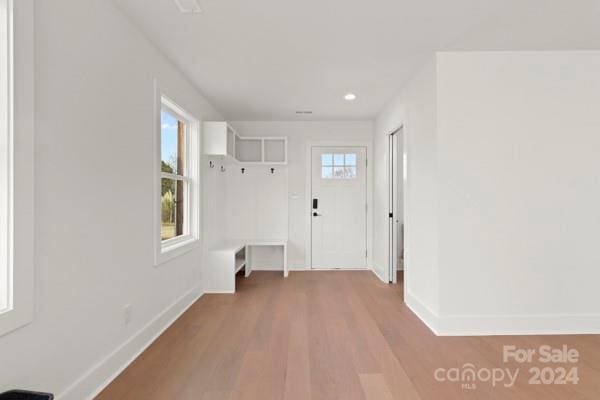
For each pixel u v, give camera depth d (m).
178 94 3.24
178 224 3.66
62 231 1.72
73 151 1.80
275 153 5.45
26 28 1.47
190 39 2.63
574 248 2.85
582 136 2.85
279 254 5.41
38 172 1.56
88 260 1.92
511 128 2.84
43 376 1.60
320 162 5.41
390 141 4.50
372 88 3.78
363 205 5.40
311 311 3.38
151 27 2.45
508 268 2.83
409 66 3.15
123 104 2.28
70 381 1.77
